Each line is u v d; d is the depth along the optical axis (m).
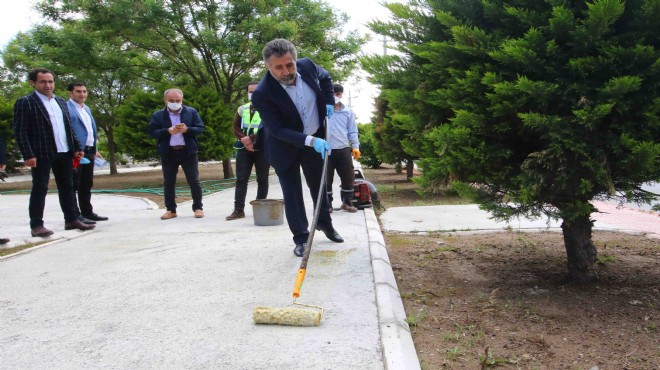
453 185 3.76
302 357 2.59
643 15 3.20
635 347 2.94
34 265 4.61
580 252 4.07
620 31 3.41
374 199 8.24
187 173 7.41
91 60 15.74
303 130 4.36
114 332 2.97
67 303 3.51
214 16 15.89
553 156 3.35
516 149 3.76
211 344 2.78
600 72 3.35
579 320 3.34
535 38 3.37
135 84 20.31
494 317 3.39
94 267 4.48
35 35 15.59
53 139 5.94
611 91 3.19
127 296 3.63
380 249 4.88
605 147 3.40
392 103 4.30
